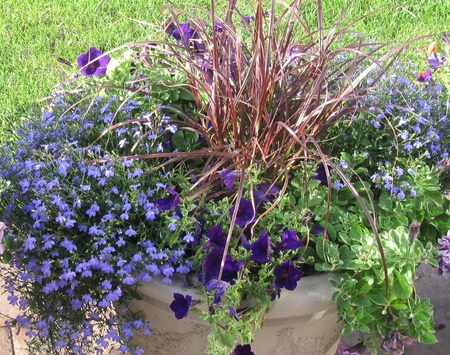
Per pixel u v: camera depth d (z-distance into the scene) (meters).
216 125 1.63
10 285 1.57
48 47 3.71
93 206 1.48
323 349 1.67
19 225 1.56
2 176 1.58
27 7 4.18
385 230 1.61
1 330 2.19
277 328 1.51
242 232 1.44
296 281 1.42
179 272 1.48
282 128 1.61
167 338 1.61
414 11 4.12
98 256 1.48
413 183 1.67
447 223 1.68
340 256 1.50
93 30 3.83
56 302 1.53
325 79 1.68
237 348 1.43
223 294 1.34
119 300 1.53
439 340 2.24
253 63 1.57
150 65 1.89
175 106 1.81
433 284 2.48
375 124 1.69
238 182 1.56
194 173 1.74
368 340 1.53
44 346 1.92
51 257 1.52
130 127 1.71
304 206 1.57
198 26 1.74
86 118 1.74
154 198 1.61
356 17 3.92
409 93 1.89
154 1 4.01
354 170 1.65
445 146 1.89
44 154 1.58
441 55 2.33
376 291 1.47
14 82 3.35
